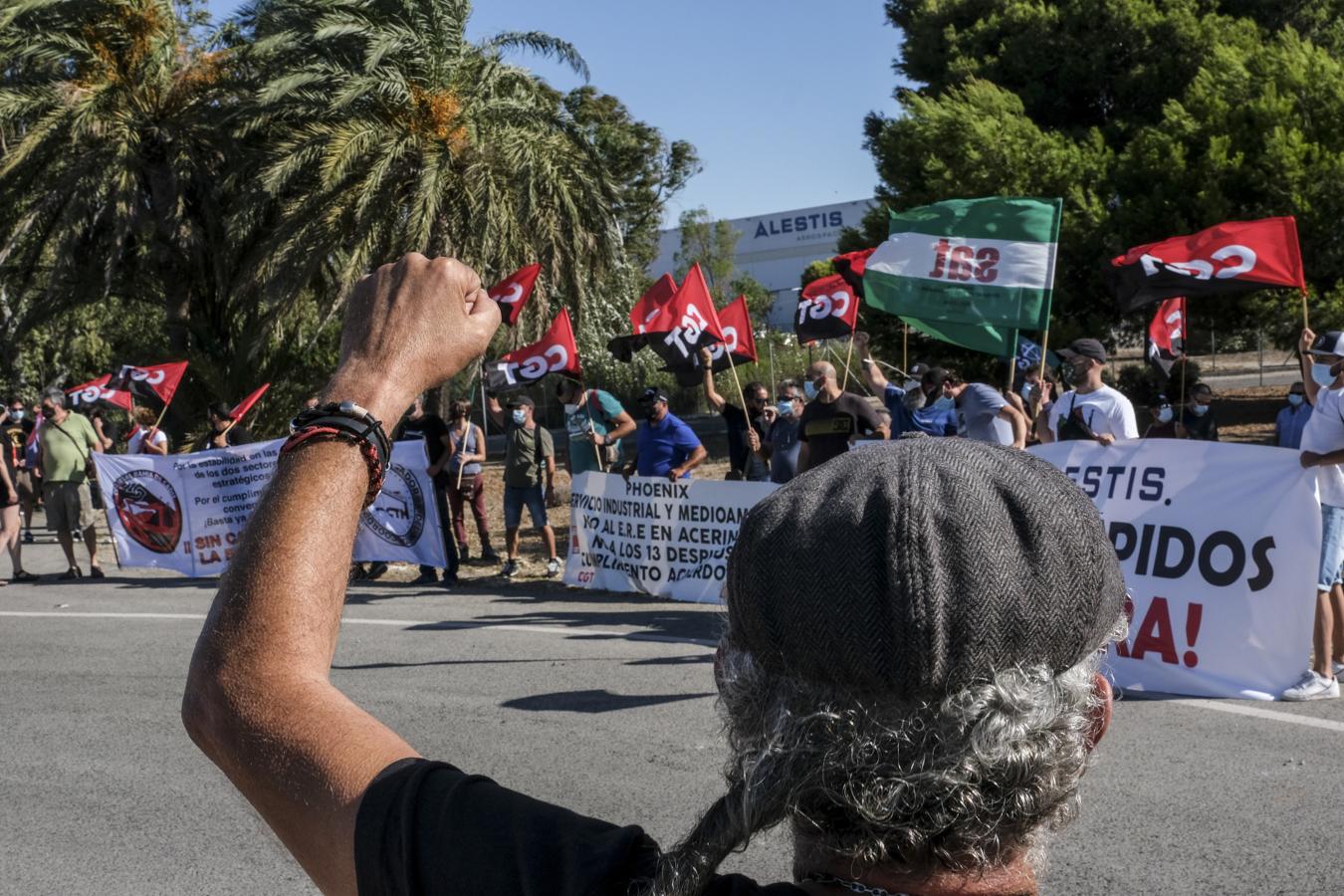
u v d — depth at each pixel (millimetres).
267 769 862
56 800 4801
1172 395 19484
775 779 774
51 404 11508
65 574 11812
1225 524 5824
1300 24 25141
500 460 23531
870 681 749
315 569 900
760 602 782
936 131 22453
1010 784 759
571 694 6184
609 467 11133
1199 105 21875
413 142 15859
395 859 817
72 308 20031
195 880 4004
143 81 18375
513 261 16266
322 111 16156
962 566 748
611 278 18688
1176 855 3859
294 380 19938
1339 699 5621
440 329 969
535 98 17609
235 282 18016
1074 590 769
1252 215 20828
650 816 4418
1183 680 5871
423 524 10477
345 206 15750
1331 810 4176
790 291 63719
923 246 6871
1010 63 24859
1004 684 746
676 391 32094
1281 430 11062
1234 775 4590
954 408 8805
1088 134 23281
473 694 6277
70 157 18203
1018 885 800
